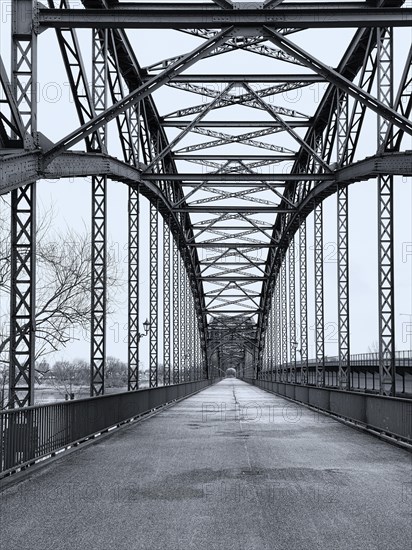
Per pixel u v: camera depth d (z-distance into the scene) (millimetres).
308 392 35094
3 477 11266
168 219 42688
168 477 11656
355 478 11555
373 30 26641
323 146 34469
